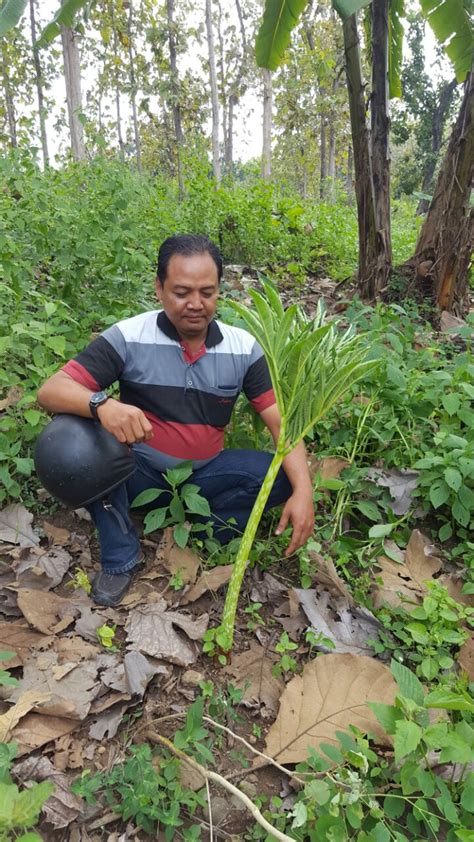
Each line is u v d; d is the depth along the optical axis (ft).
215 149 43.01
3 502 8.48
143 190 15.48
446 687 5.85
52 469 6.40
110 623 6.84
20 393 9.11
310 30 56.70
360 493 9.08
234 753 5.57
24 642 6.38
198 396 7.14
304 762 5.31
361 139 16.07
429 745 4.77
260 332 5.30
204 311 6.50
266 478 5.83
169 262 6.39
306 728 5.60
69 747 5.46
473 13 15.14
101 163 14.23
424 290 16.71
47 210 12.00
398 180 67.26
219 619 7.10
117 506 6.99
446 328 15.21
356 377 5.50
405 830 5.02
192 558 7.65
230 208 21.25
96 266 12.73
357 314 11.86
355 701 5.76
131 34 48.39
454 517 8.19
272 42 17.10
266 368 7.40
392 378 9.29
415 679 4.87
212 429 7.42
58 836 4.82
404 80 61.87
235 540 7.89
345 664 6.01
